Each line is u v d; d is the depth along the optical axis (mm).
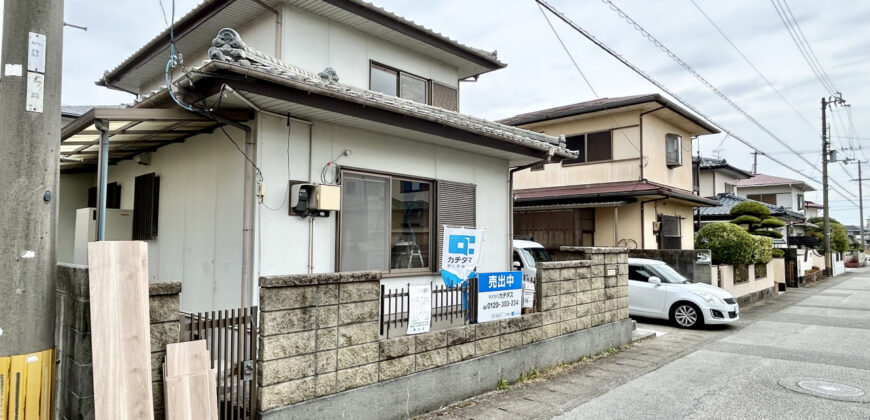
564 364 7137
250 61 4961
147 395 3197
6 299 2947
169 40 9125
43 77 3066
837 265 30859
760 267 16797
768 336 9914
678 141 17469
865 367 7402
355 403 4434
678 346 8836
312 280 4148
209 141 6332
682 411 5387
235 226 5805
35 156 3031
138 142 6887
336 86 5672
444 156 7969
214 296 6059
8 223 2961
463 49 9898
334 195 6051
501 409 5316
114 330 3154
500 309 6172
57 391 3730
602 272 8211
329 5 7914
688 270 13281
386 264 7055
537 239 16094
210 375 3547
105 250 3238
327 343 4266
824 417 5273
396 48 9445
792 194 33188
